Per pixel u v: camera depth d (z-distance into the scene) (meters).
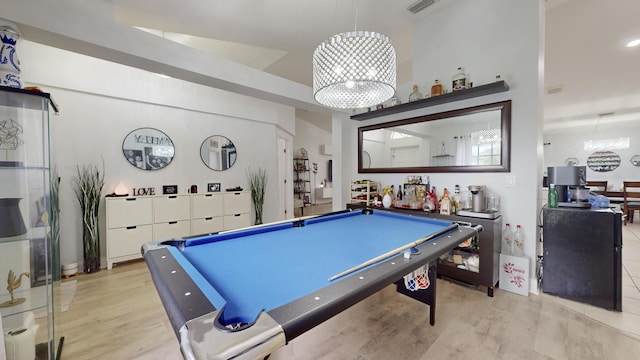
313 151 8.72
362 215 2.55
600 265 2.12
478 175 2.67
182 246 1.48
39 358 1.60
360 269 1.09
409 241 1.60
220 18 2.62
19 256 1.59
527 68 2.37
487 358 1.57
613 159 7.43
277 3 2.41
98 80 3.33
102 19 2.07
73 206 3.20
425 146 3.06
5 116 1.55
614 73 4.05
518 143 2.42
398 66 4.40
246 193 4.58
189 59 2.54
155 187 3.87
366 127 3.67
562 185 2.41
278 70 4.36
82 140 3.27
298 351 1.65
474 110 2.64
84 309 2.22
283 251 1.41
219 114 4.53
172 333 1.88
